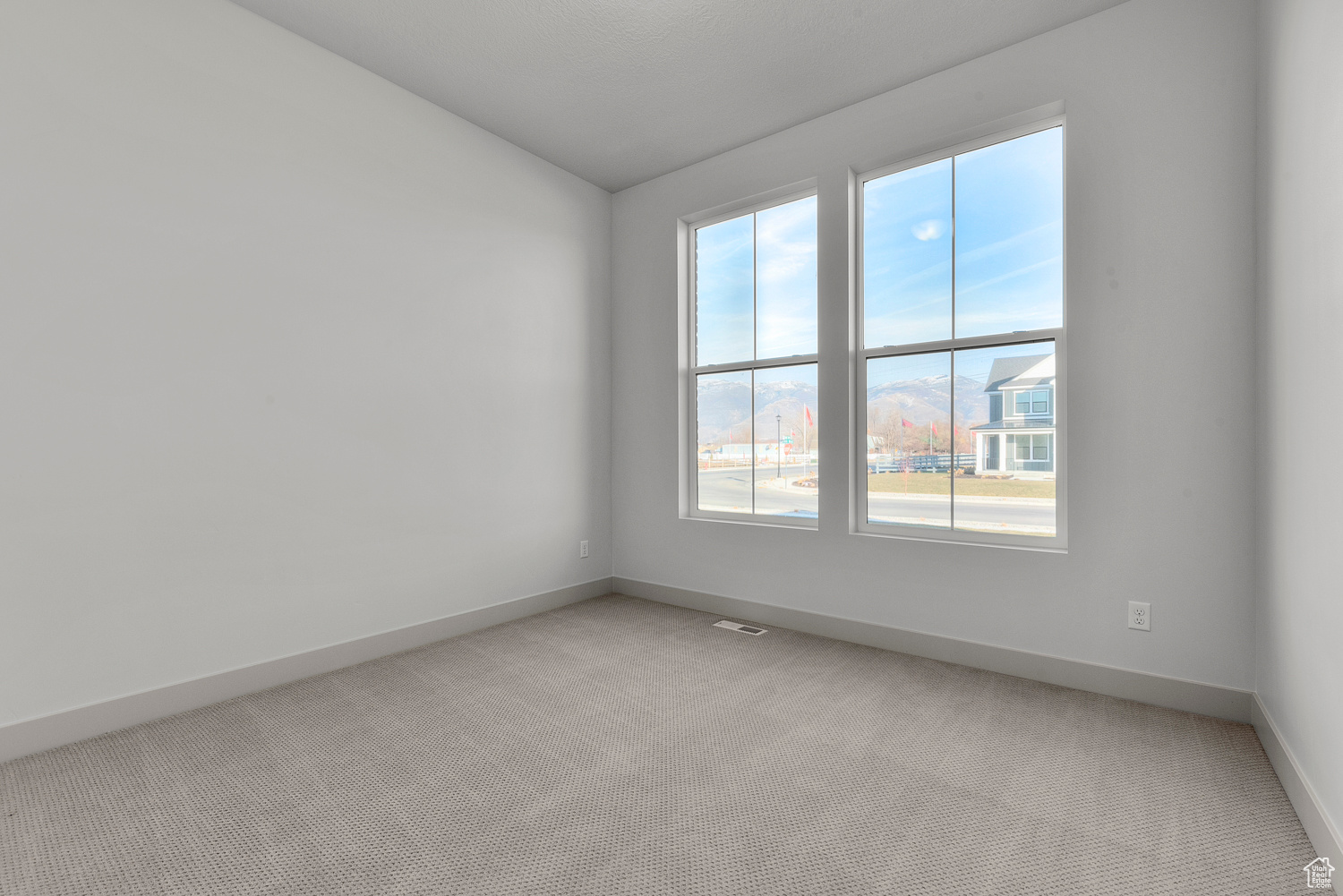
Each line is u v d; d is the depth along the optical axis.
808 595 3.50
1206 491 2.38
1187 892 1.42
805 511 3.63
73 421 2.19
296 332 2.79
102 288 2.25
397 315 3.18
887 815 1.74
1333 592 1.50
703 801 1.82
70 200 2.18
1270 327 2.05
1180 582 2.44
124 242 2.30
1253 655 2.30
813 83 3.14
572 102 3.34
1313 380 1.65
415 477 3.27
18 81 2.07
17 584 2.08
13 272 2.06
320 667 2.86
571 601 4.14
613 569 4.49
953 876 1.48
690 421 4.18
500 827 1.69
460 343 3.49
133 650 2.33
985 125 2.90
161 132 2.39
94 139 2.23
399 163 3.20
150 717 2.36
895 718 2.38
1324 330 1.56
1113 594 2.58
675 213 4.12
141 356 2.34
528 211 3.88
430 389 3.33
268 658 2.71
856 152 3.31
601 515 4.39
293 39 2.79
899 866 1.52
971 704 2.50
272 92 2.71
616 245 4.45
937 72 3.04
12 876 1.49
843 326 3.37
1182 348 2.42
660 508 4.21
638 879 1.48
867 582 3.28
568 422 4.14
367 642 3.04
